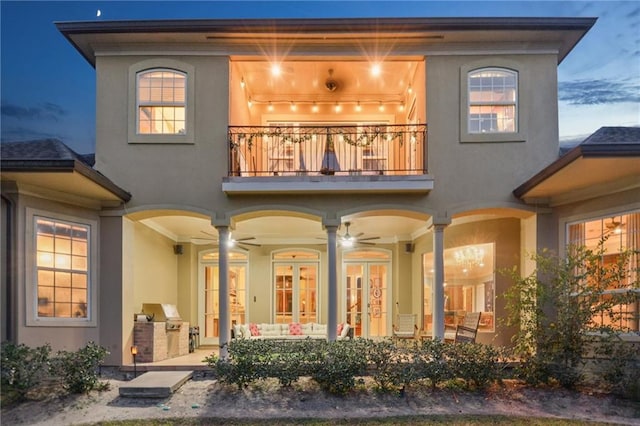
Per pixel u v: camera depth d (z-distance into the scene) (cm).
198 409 583
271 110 1145
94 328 750
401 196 789
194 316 1128
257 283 1167
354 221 954
